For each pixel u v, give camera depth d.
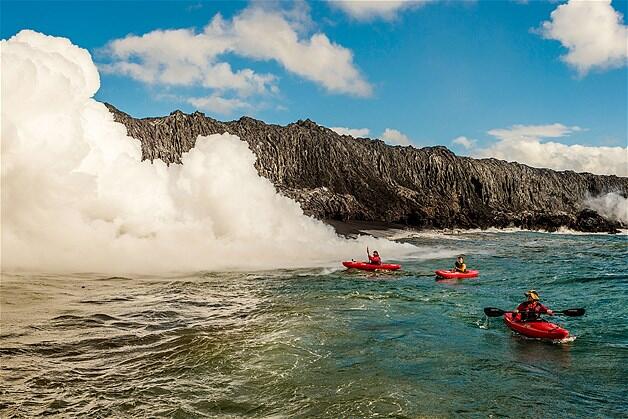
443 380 12.30
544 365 13.46
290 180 58.56
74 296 18.95
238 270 26.83
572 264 33.34
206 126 55.59
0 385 10.74
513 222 67.31
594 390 11.88
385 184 66.12
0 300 17.72
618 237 59.25
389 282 25.08
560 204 78.00
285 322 16.81
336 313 18.34
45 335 14.11
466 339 15.62
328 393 11.33
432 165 72.62
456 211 66.31
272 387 11.55
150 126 51.69
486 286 24.77
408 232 53.69
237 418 10.04
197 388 11.30
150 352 13.28
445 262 33.16
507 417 10.44
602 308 20.38
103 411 9.96
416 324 17.19
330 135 67.12
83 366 12.09
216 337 14.77
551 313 16.92
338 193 59.03
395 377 12.38
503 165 79.75
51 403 10.12
